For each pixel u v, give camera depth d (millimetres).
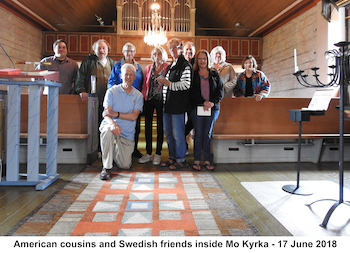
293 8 7879
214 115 3250
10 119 2576
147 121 3658
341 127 1938
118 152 3172
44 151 3578
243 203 2225
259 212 2043
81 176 2998
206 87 3193
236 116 3844
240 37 10672
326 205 2180
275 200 2293
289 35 8586
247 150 3768
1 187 2568
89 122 3578
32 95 2557
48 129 2840
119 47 10453
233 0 9320
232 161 3750
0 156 2775
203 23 12547
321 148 3768
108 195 2373
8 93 2549
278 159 3824
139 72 3678
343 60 1922
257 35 10750
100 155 4188
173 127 3232
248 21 10016
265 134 3838
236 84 4105
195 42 10680
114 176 3000
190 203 2197
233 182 2812
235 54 10695
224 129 3818
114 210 2035
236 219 1899
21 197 2311
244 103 3852
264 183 2771
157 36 8336
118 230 1712
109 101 2979
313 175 3107
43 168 3324
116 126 2852
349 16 2807
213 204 2180
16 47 8391
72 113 3709
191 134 4574
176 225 1795
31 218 1880
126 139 3139
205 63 3137
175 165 3338
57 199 2262
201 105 3146
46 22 9898
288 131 3928
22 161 3619
